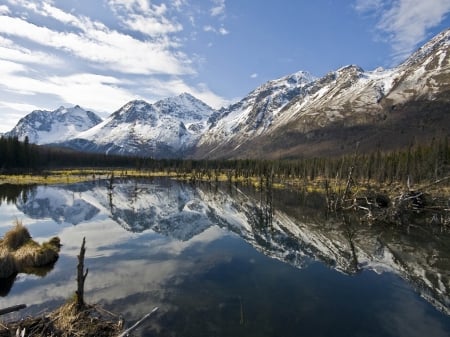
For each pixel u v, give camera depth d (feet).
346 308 72.84
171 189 346.54
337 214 202.69
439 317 70.23
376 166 396.16
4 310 55.77
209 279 87.61
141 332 58.23
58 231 142.82
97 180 435.12
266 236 145.69
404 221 178.70
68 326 56.65
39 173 451.53
